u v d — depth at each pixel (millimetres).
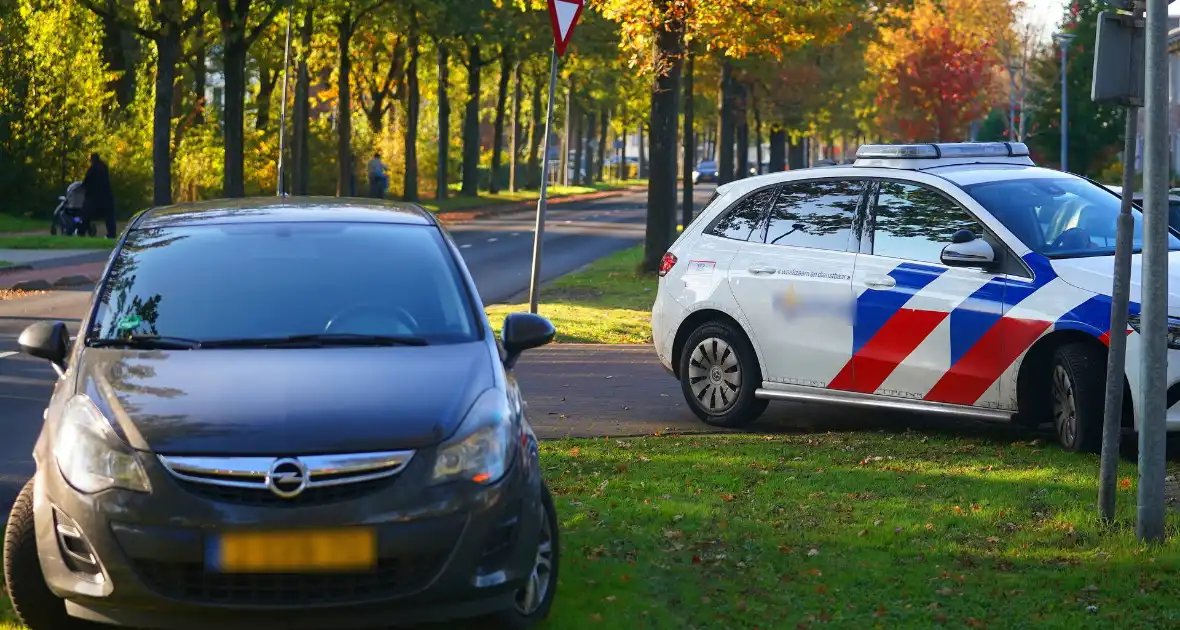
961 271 8727
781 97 45875
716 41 22219
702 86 42406
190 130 45500
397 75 59250
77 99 40406
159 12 33312
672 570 5938
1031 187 9039
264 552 4586
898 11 39500
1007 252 8594
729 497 7340
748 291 9602
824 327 9227
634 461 8344
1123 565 5984
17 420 9789
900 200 9156
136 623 4723
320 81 59938
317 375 5133
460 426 4883
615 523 6723
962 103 60125
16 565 4957
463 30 47250
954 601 5547
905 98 60219
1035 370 8531
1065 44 53375
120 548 4637
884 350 8969
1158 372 6250
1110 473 6672
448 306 5859
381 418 4828
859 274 9133
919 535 6539
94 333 5648
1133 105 6414
